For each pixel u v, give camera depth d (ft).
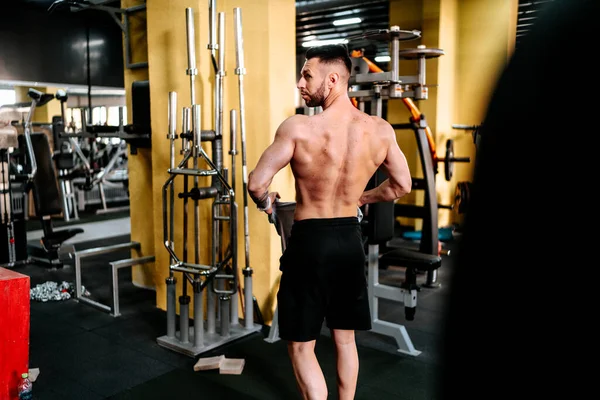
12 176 17.31
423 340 11.55
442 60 22.80
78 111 33.32
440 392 1.63
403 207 16.33
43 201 17.26
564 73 1.28
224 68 11.19
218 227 11.84
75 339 11.59
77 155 28.35
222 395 9.07
